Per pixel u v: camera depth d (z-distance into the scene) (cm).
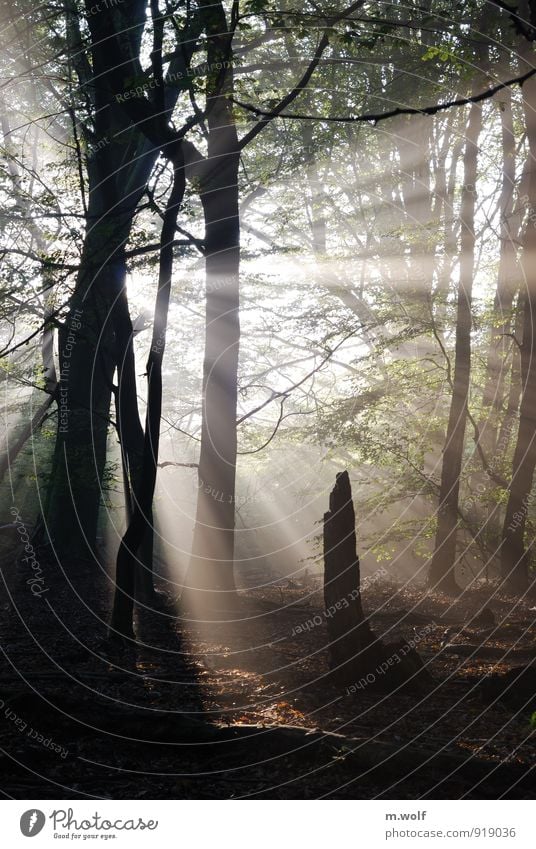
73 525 2162
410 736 780
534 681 921
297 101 2173
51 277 1580
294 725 802
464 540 2130
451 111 2294
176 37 1305
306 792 646
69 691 903
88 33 1619
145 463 1204
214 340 1677
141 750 721
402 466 2050
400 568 2409
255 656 1184
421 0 1923
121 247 1514
